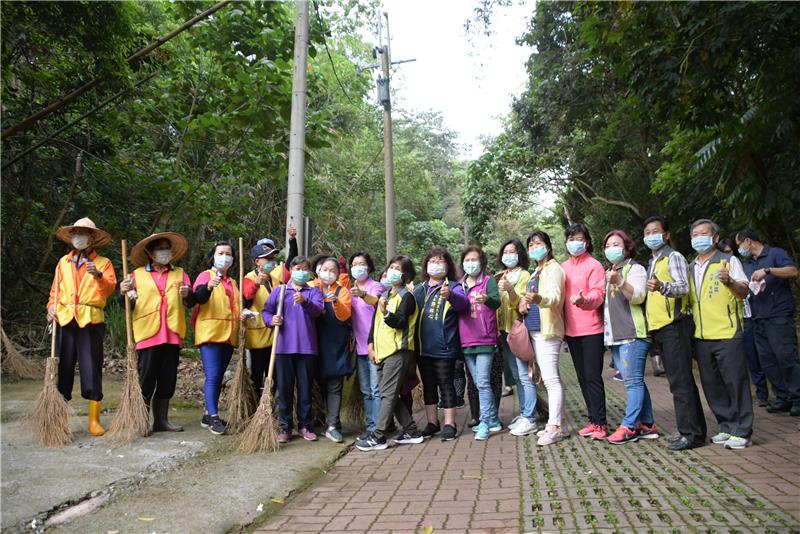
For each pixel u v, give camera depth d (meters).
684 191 11.80
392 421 5.82
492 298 5.20
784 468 3.91
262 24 8.84
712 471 3.90
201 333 5.23
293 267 5.27
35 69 8.03
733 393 4.52
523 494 3.61
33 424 4.74
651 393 7.48
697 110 7.25
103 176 10.39
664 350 4.65
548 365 5.10
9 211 9.15
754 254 6.02
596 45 8.67
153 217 12.08
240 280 5.33
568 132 17.42
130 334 4.99
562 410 5.10
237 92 9.09
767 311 5.77
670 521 3.06
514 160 18.00
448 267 5.57
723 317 4.53
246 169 10.65
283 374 5.22
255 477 4.05
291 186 6.70
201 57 10.02
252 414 5.28
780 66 6.88
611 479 3.82
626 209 18.20
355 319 5.64
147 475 3.97
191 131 9.93
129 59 7.96
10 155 8.91
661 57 6.88
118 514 3.27
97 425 4.95
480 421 5.36
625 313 4.87
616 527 3.01
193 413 6.06
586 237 5.15
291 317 5.21
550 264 5.13
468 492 3.72
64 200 10.47
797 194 7.86
